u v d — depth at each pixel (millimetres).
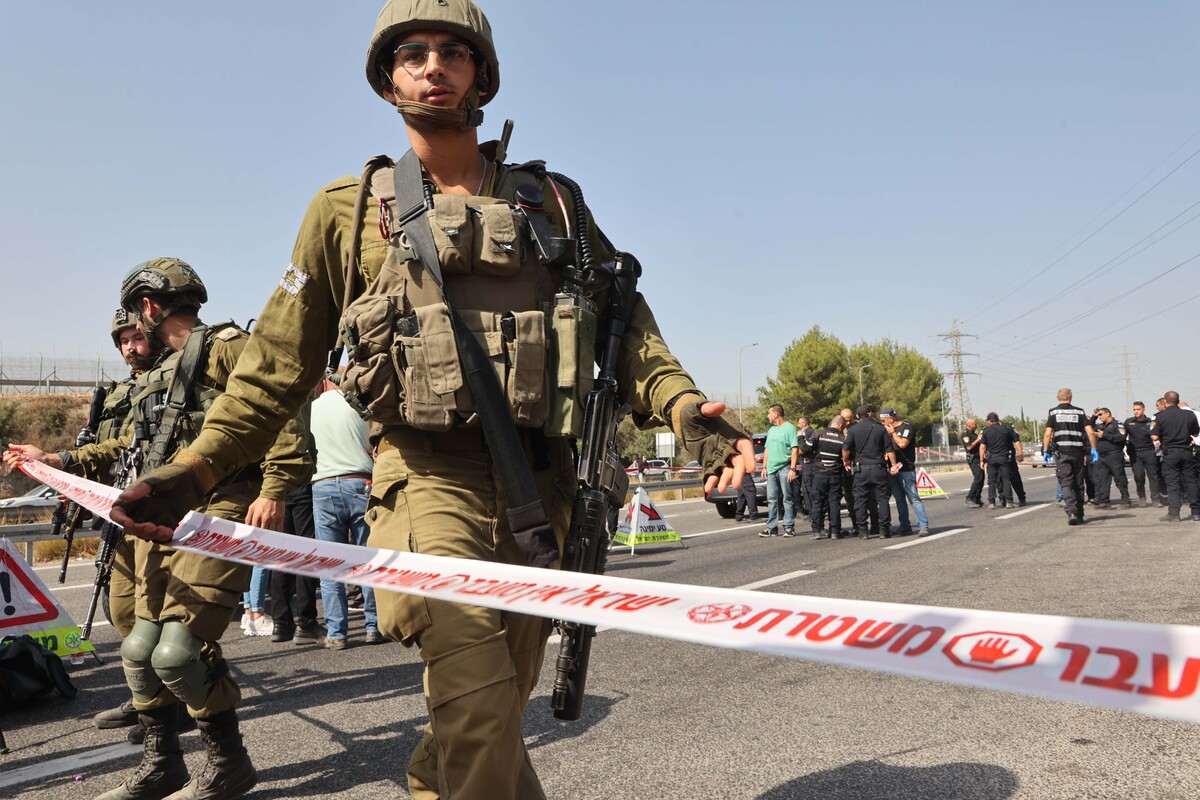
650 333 1993
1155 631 792
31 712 4488
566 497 1938
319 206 2021
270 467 2816
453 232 1808
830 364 67188
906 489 12383
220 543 2008
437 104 1900
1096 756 3287
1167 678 739
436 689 1565
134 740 3908
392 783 3213
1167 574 7305
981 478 17609
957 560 8859
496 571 1450
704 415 1720
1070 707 3924
